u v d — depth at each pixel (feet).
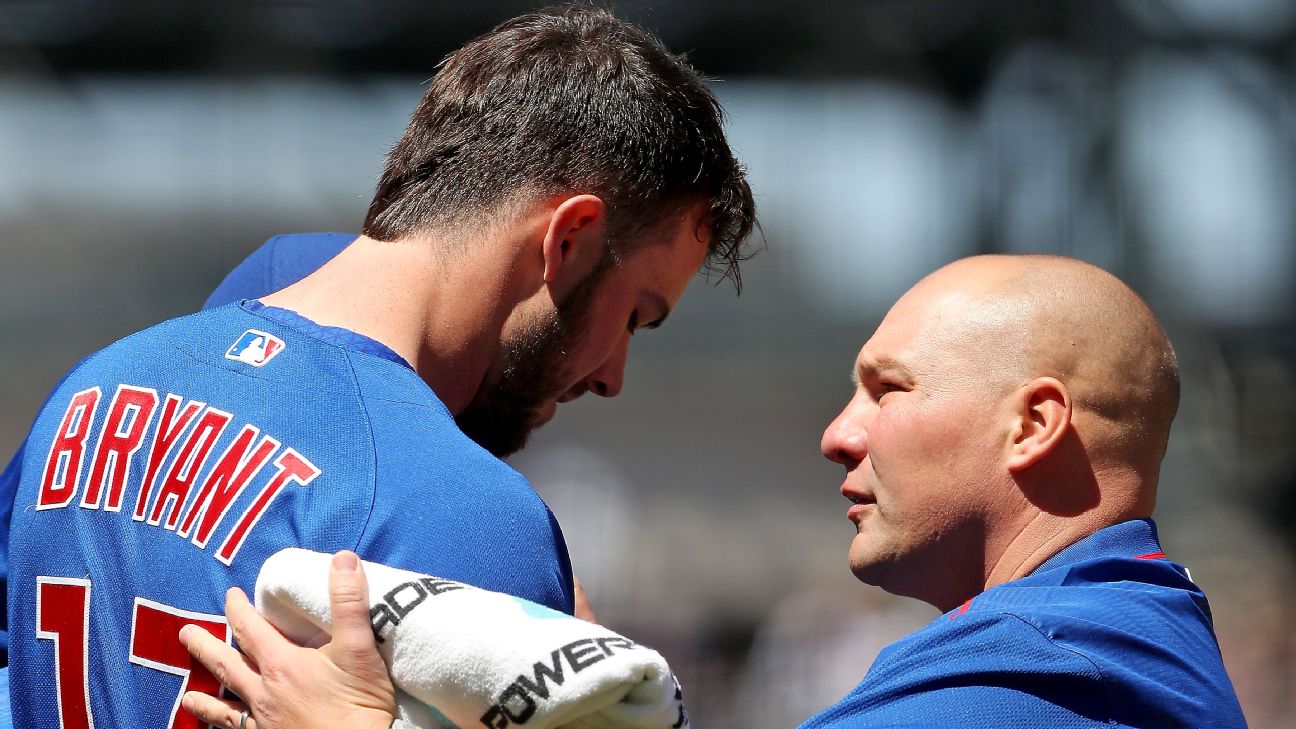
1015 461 19.63
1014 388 19.79
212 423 16.62
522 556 16.25
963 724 17.08
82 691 16.43
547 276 18.88
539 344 19.26
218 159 141.18
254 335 17.39
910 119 138.21
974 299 20.43
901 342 20.72
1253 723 76.54
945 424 20.06
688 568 136.98
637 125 19.39
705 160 20.44
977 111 131.85
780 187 143.33
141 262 146.82
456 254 18.44
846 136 140.56
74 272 146.30
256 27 119.75
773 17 118.93
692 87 20.57
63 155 141.90
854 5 117.50
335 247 24.45
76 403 17.74
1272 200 108.47
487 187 18.61
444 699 14.78
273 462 16.20
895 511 20.49
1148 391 19.85
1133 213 109.40
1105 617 17.84
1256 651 79.15
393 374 17.15
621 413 148.46
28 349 144.97
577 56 19.40
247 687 15.15
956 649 17.75
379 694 15.02
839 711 18.03
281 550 15.67
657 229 19.99
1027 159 119.34
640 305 20.76
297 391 16.71
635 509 143.54
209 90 132.67
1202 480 104.42
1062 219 113.70
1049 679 17.21
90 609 16.52
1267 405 104.83
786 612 106.22
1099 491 19.65
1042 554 19.72
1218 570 92.89
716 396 148.46
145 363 17.56
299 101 135.74
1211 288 108.68
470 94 19.01
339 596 14.93
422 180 18.74
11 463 19.48
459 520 16.05
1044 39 113.60
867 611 102.17
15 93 136.36
